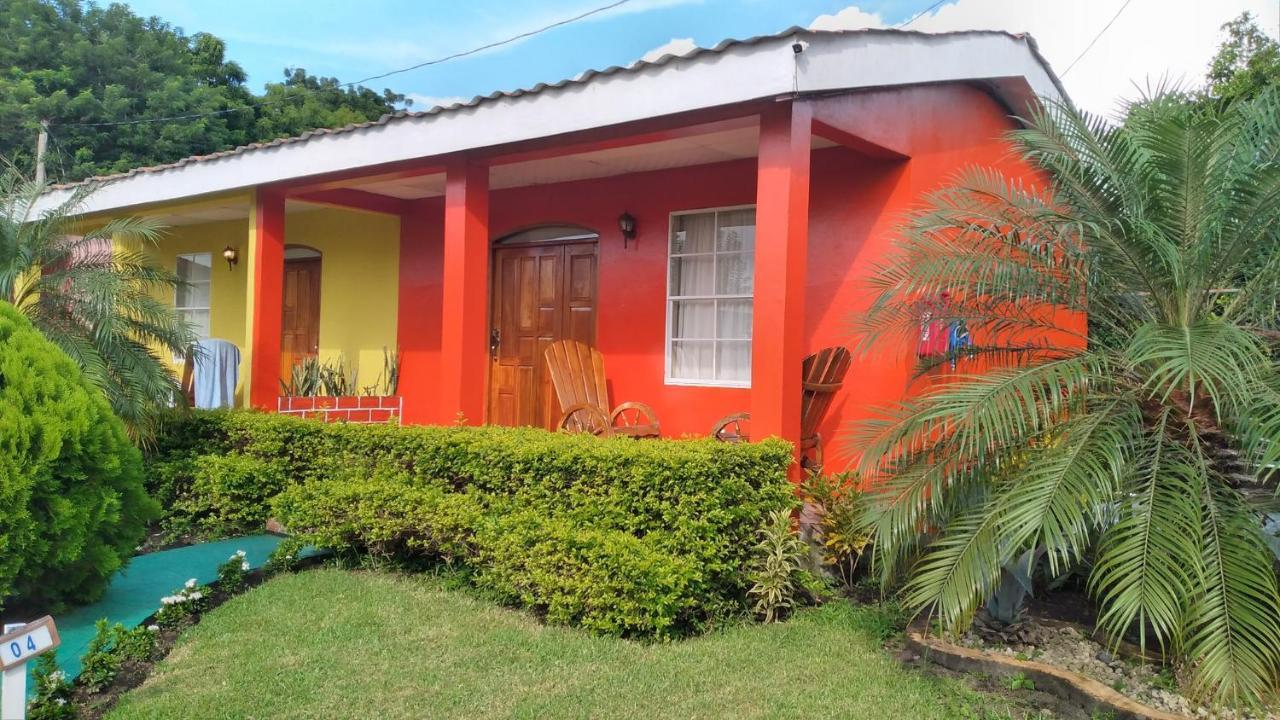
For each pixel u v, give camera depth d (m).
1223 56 13.53
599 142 5.48
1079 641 3.80
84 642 3.95
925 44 5.37
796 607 4.44
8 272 5.89
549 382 7.64
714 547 4.10
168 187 7.82
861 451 4.04
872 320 4.42
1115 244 3.67
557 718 3.21
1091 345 4.25
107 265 6.43
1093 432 3.36
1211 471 3.33
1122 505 3.22
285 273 9.88
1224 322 3.38
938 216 4.08
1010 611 3.87
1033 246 3.89
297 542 5.18
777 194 4.56
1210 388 2.84
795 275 4.59
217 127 22.70
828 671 3.66
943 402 3.52
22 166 18.77
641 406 6.43
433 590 4.73
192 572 5.11
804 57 4.40
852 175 5.82
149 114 22.09
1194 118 3.62
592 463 4.45
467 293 6.09
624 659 3.76
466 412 6.09
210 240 10.38
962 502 3.59
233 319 10.11
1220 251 3.68
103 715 3.23
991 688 3.51
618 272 7.14
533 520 4.45
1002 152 6.62
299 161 6.80
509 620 4.25
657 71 4.85
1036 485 3.20
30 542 3.92
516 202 7.80
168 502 6.29
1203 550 3.06
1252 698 2.81
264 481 6.05
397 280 8.68
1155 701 3.30
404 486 5.21
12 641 2.52
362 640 3.96
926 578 3.43
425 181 7.37
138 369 6.12
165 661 3.72
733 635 4.08
